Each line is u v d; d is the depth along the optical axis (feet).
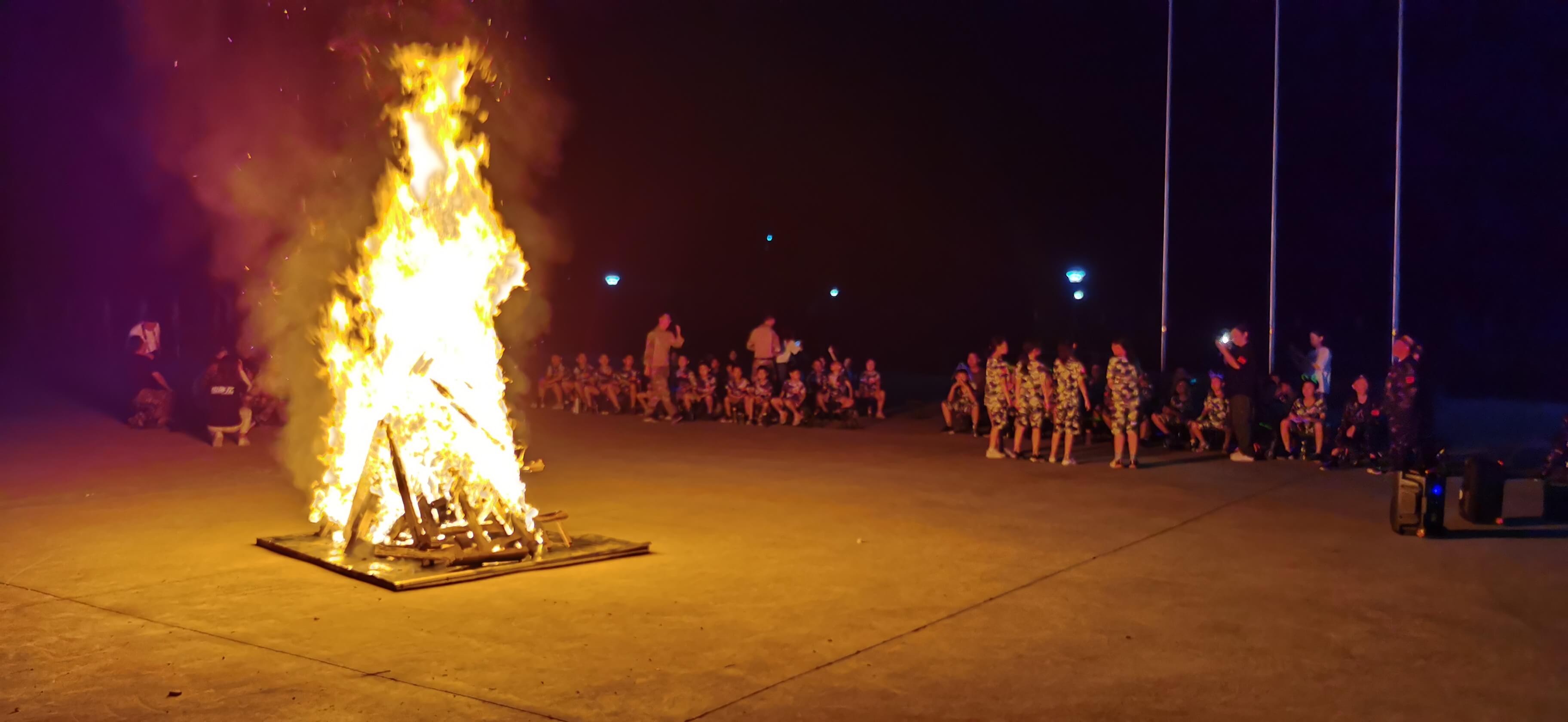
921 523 33.60
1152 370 101.50
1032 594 25.12
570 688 18.57
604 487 40.19
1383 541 31.22
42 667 19.47
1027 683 18.94
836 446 52.80
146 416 57.88
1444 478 31.65
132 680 18.83
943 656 20.47
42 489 39.11
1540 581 26.48
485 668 19.56
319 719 17.04
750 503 37.01
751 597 24.75
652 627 22.24
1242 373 47.93
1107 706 17.83
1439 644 21.34
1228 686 18.80
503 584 25.68
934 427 61.26
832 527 32.94
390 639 21.26
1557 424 61.00
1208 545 30.58
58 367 98.27
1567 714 17.49
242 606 23.62
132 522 33.14
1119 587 25.75
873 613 23.41
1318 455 47.01
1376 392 75.31
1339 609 23.86
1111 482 41.91
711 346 117.39
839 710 17.58
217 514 34.50
